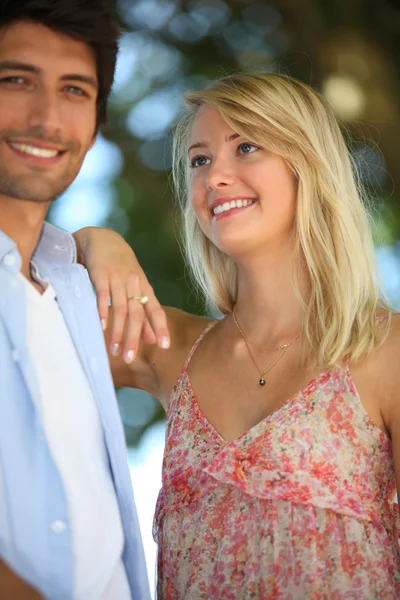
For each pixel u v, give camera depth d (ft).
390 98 26.91
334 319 15.89
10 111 12.59
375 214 26.48
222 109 16.34
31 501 12.48
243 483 15.07
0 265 12.81
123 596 13.55
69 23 12.84
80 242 16.08
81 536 12.91
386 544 15.16
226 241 16.17
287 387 15.76
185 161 18.78
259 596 14.76
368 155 26.55
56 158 12.82
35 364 13.16
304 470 15.01
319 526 14.93
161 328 14.67
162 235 27.04
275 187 16.24
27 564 12.44
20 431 12.53
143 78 27.55
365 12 27.50
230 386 16.22
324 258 16.24
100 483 13.46
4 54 12.62
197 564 15.12
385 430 15.53
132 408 27.25
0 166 12.67
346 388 15.47
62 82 12.85
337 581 14.74
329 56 27.09
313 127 16.62
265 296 16.48
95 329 14.23
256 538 14.96
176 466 15.72
